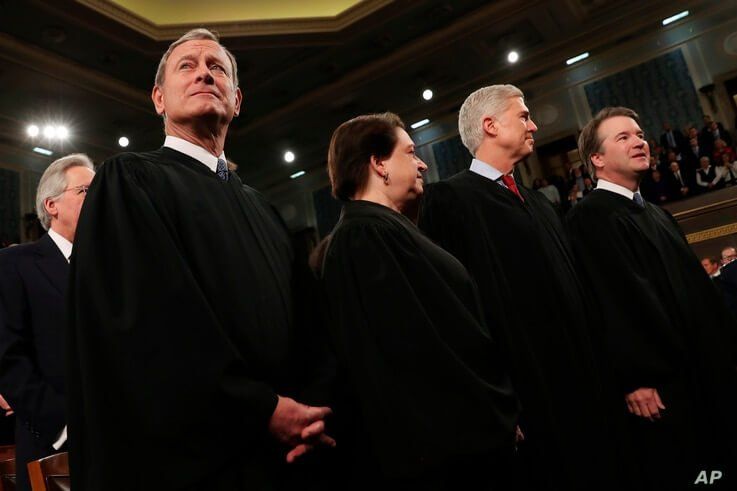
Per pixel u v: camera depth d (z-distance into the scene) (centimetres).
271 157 1348
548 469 172
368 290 139
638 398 204
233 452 110
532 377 181
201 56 159
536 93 1103
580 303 201
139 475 105
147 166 137
